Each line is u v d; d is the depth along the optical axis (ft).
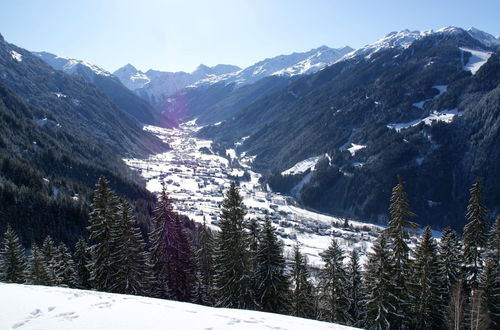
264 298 117.29
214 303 132.46
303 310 130.41
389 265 104.12
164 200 131.23
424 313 109.91
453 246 120.57
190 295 137.39
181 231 143.13
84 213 331.98
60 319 48.80
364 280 123.75
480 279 114.83
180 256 133.69
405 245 105.70
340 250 126.93
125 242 117.39
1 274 152.25
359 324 118.93
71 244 292.20
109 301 59.36
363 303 121.90
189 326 49.06
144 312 53.88
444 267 119.75
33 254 143.95
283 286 118.11
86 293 64.54
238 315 59.06
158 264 135.44
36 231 281.74
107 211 118.42
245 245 117.08
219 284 120.57
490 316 105.50
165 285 129.80
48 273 142.41
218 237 120.88
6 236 155.74
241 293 114.32
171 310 56.59
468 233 122.42
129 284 116.98
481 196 121.60
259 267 117.80
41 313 50.96
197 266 151.74
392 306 101.04
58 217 309.63
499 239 118.52
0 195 289.12
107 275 116.57
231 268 115.75
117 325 47.73
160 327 47.85
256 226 121.60
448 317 105.50
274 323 55.83
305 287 130.93
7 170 364.58
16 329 45.09
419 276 112.47
